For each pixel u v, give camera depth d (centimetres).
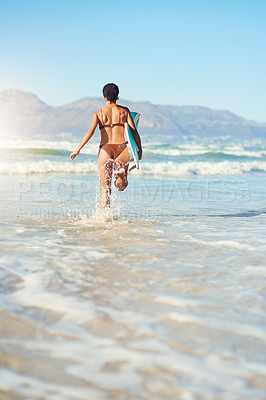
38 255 374
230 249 417
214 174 1680
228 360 188
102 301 262
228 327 225
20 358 186
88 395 158
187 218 623
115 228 521
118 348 198
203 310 249
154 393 161
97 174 1445
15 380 168
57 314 238
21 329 217
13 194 873
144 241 448
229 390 164
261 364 185
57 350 195
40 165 1495
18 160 1734
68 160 1848
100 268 337
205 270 338
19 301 257
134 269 337
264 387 167
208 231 516
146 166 1675
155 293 279
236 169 1838
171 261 365
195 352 196
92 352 194
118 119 561
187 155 2959
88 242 436
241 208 749
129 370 178
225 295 278
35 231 490
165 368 180
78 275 316
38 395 158
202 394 161
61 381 168
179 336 213
